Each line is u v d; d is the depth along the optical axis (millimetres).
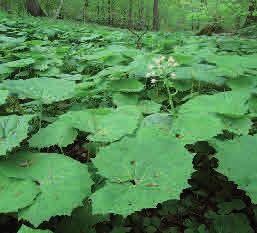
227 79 4520
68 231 2254
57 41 10562
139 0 38031
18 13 25281
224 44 9031
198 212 2744
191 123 2816
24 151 2465
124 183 2049
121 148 2354
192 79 4641
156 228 2598
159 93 4871
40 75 5598
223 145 2549
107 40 10609
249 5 13609
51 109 4457
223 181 3006
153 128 2877
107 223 2527
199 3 14922
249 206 2719
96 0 36844
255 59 4875
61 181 2135
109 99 4719
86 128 2836
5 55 7398
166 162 2184
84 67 6332
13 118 2592
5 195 2012
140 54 6039
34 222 1835
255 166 2229
